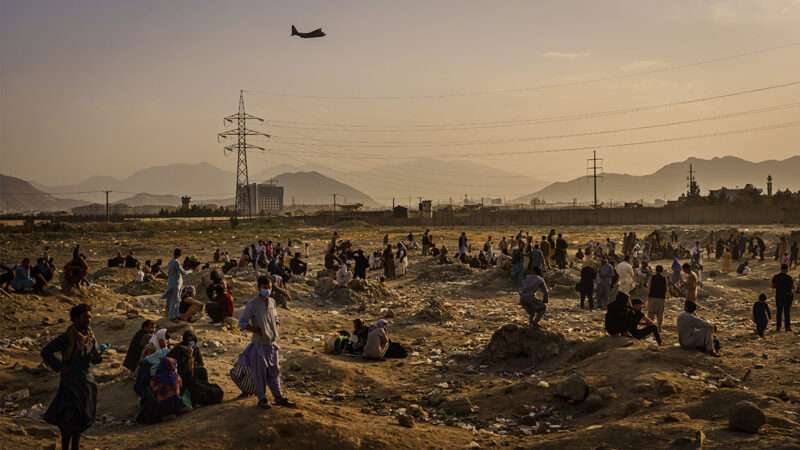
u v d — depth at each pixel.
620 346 14.58
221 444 8.95
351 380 14.03
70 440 9.72
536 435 10.39
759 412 9.12
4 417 10.84
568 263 36.31
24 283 22.20
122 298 24.39
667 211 92.56
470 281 33.06
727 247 37.53
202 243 65.50
